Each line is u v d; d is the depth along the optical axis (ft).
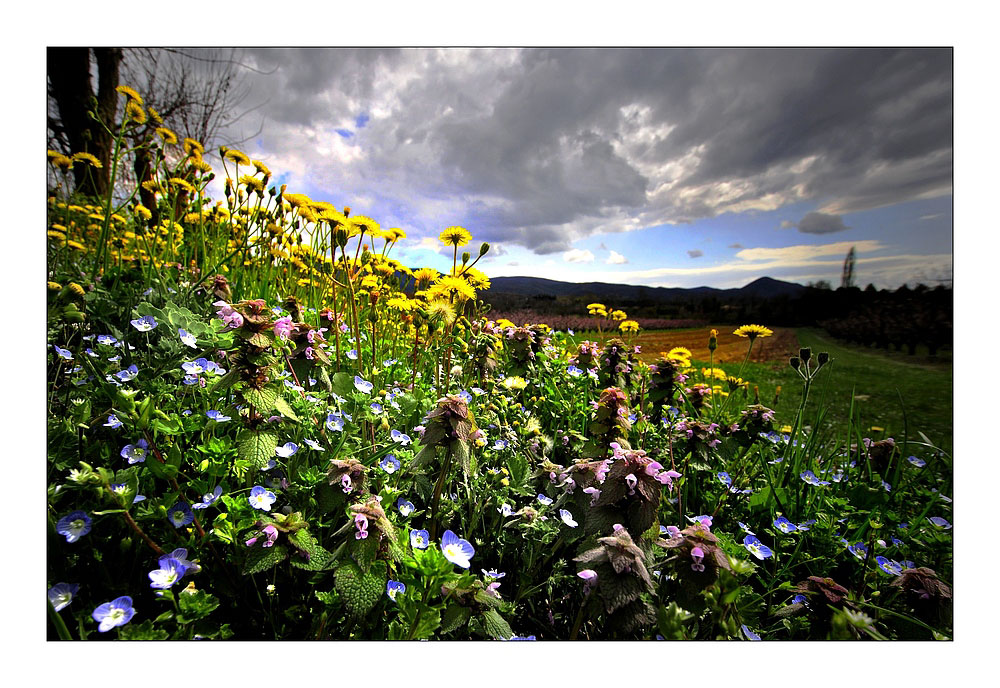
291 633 0.55
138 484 0.59
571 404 1.19
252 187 1.20
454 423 0.62
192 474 0.64
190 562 0.50
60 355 0.78
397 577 0.55
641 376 1.21
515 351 1.26
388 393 0.94
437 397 1.00
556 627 0.66
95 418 0.67
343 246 0.97
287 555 0.49
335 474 0.58
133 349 0.89
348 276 0.99
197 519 0.56
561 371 1.42
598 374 1.22
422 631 0.45
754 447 1.08
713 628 0.54
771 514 0.87
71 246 1.36
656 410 1.14
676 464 0.99
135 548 0.55
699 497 0.98
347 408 0.82
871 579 0.72
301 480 0.68
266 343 0.59
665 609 0.47
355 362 1.10
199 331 0.81
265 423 0.62
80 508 0.52
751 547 0.72
